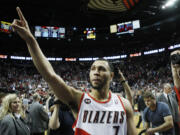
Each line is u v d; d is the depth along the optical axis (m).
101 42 35.44
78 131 1.35
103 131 1.33
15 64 31.98
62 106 2.71
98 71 1.49
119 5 15.80
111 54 37.16
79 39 34.78
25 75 28.09
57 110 2.61
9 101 2.67
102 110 1.39
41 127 4.44
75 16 32.78
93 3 15.68
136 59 34.72
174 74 1.65
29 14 31.19
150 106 3.00
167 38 32.41
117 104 1.49
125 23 33.03
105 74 1.49
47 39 33.06
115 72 2.34
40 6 29.06
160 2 20.12
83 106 1.40
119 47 37.25
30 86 20.14
